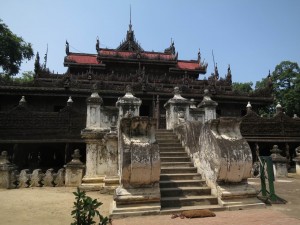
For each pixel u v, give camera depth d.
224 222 5.36
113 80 30.75
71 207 7.89
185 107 14.16
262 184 7.88
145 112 31.58
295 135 20.91
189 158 9.48
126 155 6.48
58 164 22.30
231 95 30.67
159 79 32.62
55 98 28.08
